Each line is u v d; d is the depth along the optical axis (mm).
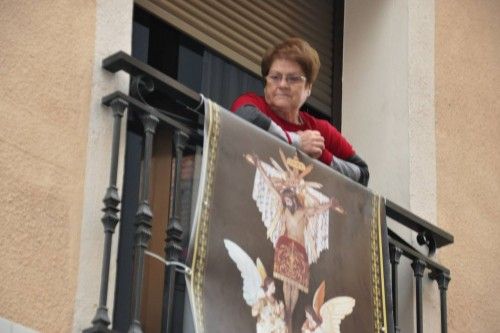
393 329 8906
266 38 10320
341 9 10875
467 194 10547
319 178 8781
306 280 8469
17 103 7859
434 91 10578
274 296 8227
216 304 7898
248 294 8086
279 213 8422
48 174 7855
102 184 8039
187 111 9016
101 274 7820
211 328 7801
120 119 8070
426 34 10672
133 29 9531
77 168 7977
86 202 7945
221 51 9984
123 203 8914
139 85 8203
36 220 7730
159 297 8812
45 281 7660
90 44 8273
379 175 10281
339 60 10742
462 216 10438
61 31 8188
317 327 8438
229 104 9992
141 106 8148
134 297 7801
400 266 9945
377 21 10695
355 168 9188
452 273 10188
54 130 7957
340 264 8734
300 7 10648
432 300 9914
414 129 10312
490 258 10539
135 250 7914
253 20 10266
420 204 10141
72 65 8156
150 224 7957
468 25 11102
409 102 10352
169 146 8992
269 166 8469
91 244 7883
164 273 8844
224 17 10055
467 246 10391
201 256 7945
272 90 8805
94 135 8094
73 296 7738
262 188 8383
